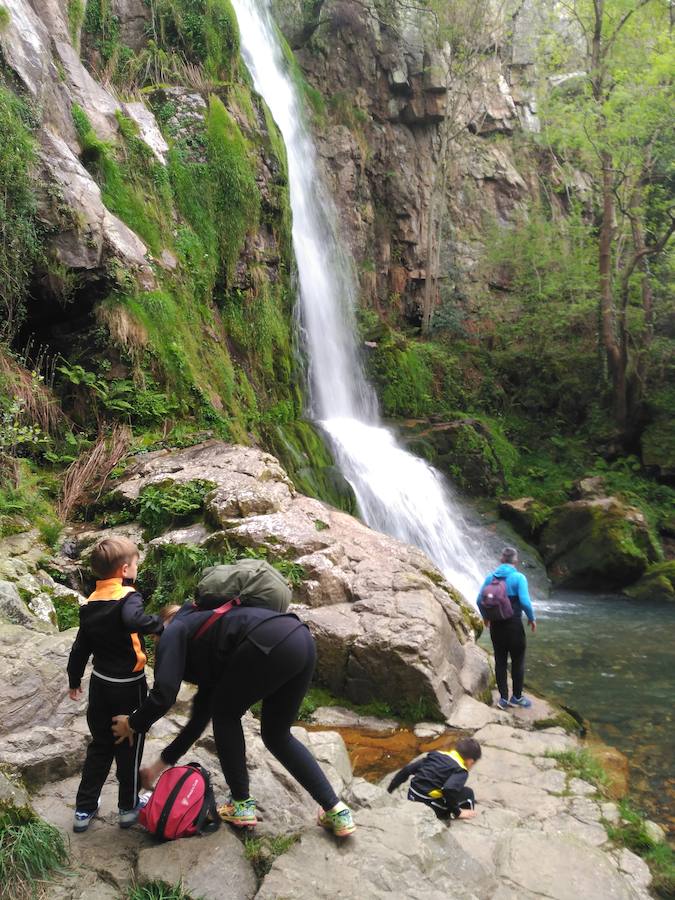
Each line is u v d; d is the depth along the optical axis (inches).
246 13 778.2
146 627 135.6
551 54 1027.9
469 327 1002.7
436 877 131.0
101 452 386.3
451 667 273.1
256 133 608.7
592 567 575.5
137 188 486.9
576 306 905.5
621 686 326.0
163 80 572.4
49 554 306.5
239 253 555.5
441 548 594.6
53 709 174.7
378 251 957.8
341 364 766.5
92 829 139.3
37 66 428.1
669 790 224.1
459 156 1085.1
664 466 789.2
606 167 853.2
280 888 121.1
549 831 171.9
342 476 544.1
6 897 119.4
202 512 333.4
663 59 737.0
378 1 973.8
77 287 413.7
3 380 367.2
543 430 888.9
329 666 263.6
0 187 370.3
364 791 171.9
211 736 182.5
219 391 479.2
